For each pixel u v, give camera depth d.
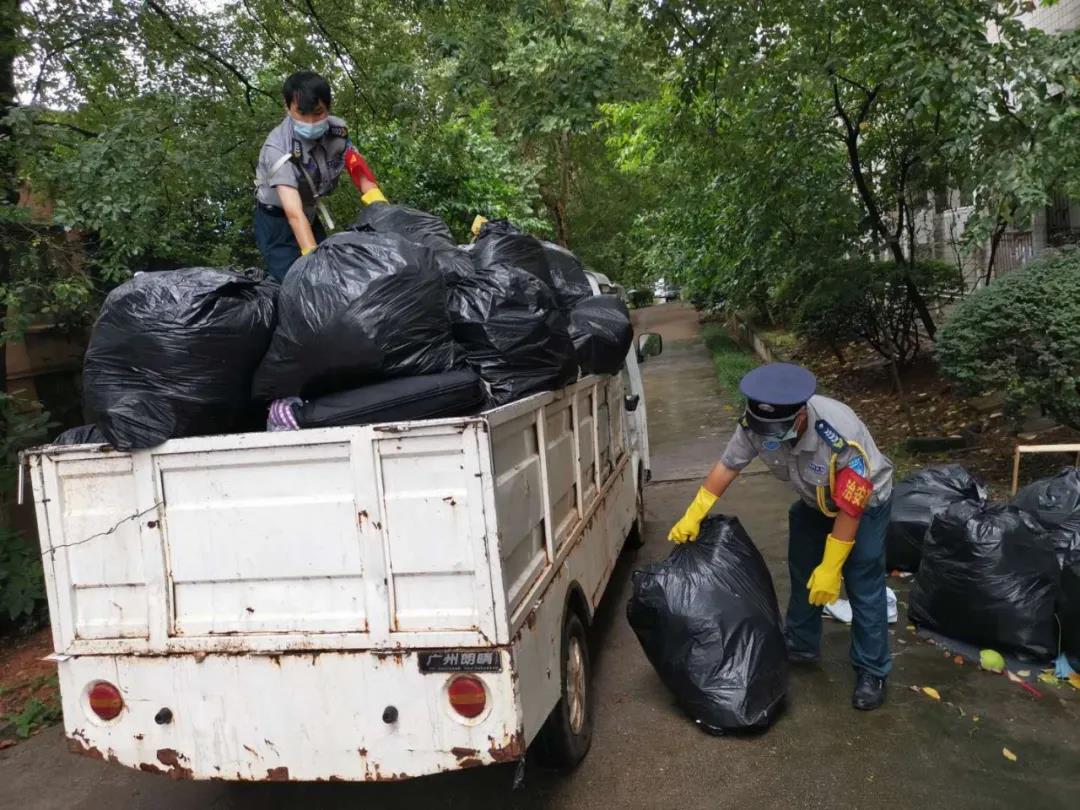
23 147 5.62
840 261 9.45
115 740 2.97
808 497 3.78
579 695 3.63
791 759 3.45
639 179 22.77
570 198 27.25
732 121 9.44
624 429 5.82
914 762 3.35
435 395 2.98
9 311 5.34
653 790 3.33
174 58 7.97
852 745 3.50
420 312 3.04
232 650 2.85
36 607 5.93
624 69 7.95
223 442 2.81
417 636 2.72
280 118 7.99
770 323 19.92
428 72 9.98
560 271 5.09
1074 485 4.55
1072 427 5.95
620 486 5.40
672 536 4.02
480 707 2.70
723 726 3.61
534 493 3.22
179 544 2.89
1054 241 9.96
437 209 10.86
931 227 13.30
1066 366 5.56
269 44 9.34
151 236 6.18
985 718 3.63
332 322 2.93
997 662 4.01
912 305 10.04
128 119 5.94
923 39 6.14
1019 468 6.57
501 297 3.31
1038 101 5.72
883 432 8.69
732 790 3.28
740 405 12.19
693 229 14.17
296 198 4.54
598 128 8.33
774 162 9.21
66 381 7.34
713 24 7.35
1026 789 3.12
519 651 2.77
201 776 2.91
